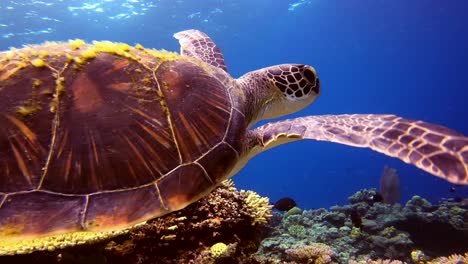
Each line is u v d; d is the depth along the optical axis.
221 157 2.98
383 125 3.47
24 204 2.29
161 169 2.69
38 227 2.24
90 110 2.68
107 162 2.55
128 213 2.46
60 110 2.60
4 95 2.56
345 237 10.23
